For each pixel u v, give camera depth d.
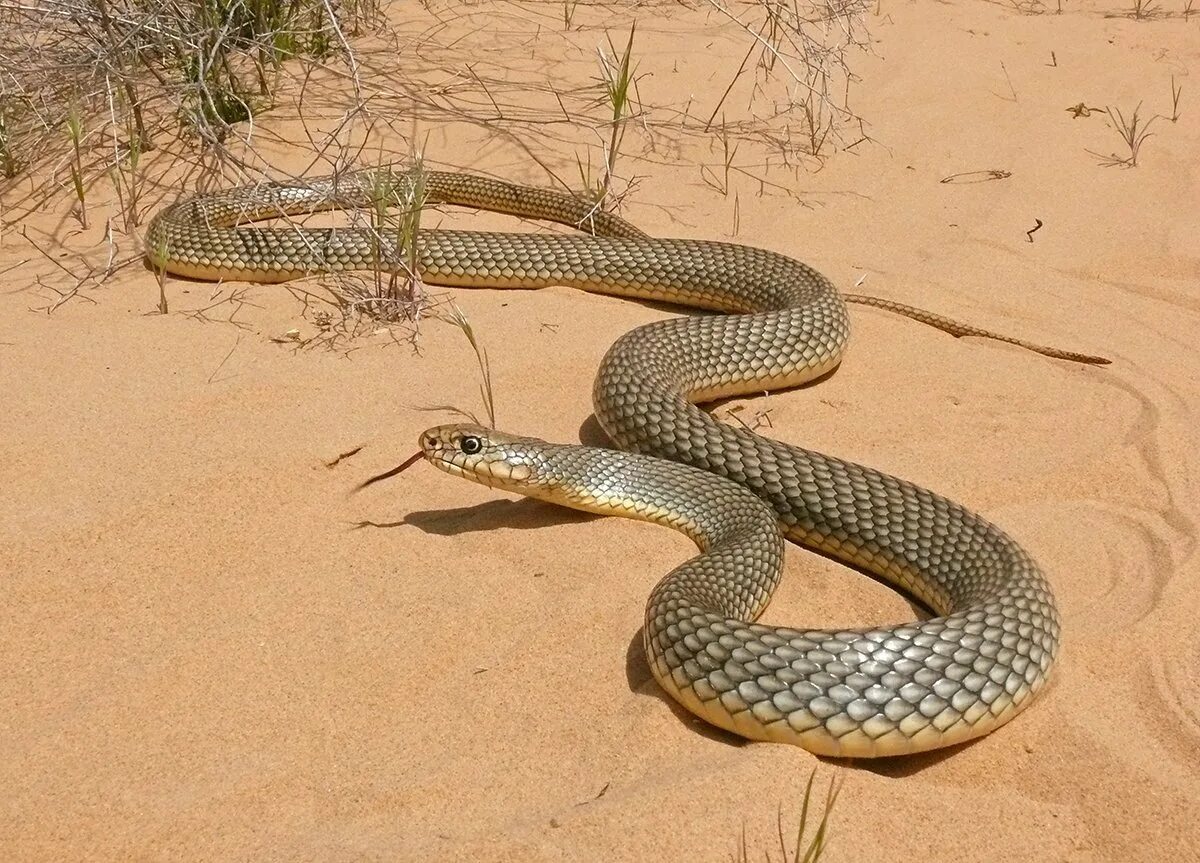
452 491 0.75
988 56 1.33
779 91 1.21
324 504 0.74
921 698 0.59
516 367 0.85
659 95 1.19
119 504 0.72
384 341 0.88
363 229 0.95
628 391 0.77
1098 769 0.60
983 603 0.62
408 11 1.30
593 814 0.57
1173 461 0.79
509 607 0.67
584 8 1.35
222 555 0.70
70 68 1.07
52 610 0.67
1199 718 0.62
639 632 0.66
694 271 0.94
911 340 0.91
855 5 1.34
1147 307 0.95
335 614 0.67
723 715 0.60
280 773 0.59
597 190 1.06
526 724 0.61
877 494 0.71
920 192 1.09
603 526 0.72
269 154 1.07
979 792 0.59
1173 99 1.25
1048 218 1.06
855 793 0.58
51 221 0.99
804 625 0.67
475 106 1.15
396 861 0.55
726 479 0.73
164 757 0.60
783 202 1.07
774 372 0.84
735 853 0.56
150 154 1.06
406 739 0.61
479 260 0.95
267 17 1.17
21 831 0.57
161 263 0.91
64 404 0.80
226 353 0.85
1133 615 0.68
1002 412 0.83
